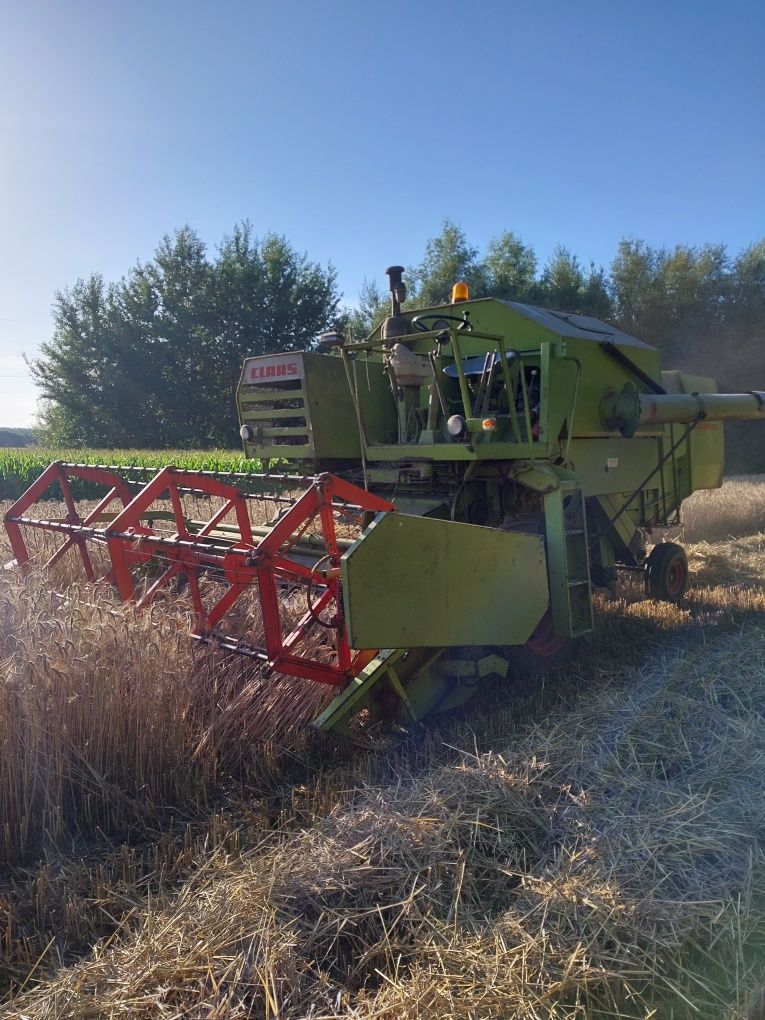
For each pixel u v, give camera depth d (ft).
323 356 19.16
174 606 15.52
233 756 12.92
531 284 99.45
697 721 13.47
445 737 13.69
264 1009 7.32
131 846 10.75
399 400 17.92
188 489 16.97
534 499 17.63
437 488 18.04
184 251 117.60
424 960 7.93
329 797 11.57
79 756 11.26
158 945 7.98
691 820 10.14
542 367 16.71
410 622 12.37
